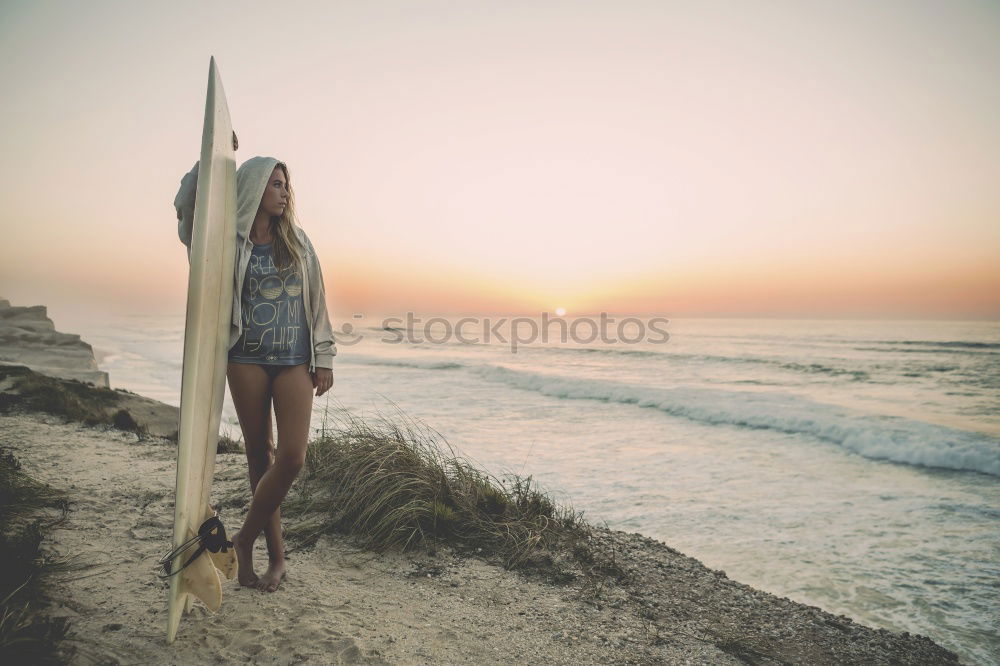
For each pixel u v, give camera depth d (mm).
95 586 2418
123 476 4184
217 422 2197
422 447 4699
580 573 3475
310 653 2100
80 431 5898
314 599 2561
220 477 4297
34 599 2168
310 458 4406
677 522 7117
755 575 5613
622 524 6984
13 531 2838
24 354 27047
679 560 4184
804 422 14555
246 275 2320
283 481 2357
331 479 4082
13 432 5551
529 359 40094
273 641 2143
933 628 4582
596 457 10711
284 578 2736
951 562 6016
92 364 28312
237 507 3670
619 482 8906
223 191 2129
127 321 148000
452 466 4637
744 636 3076
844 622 3611
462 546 3523
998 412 19109
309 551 3166
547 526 3975
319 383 2518
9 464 3900
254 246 2371
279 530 2660
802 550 6312
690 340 56938
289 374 2371
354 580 2900
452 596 2893
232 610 2346
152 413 10336
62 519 3166
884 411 18922
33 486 3568
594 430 13859
